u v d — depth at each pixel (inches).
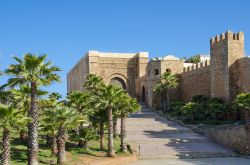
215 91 2353.6
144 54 3282.5
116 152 1483.8
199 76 2647.6
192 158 1472.7
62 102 1258.6
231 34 2235.5
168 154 1503.4
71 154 1338.6
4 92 1077.8
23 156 1170.6
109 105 1400.1
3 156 882.8
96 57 3166.8
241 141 1555.1
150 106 2935.5
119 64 3280.0
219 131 1733.5
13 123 872.9
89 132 1437.0
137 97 3284.9
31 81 979.9
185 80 2874.0
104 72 3230.8
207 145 1685.5
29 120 929.5
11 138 1443.2
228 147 1643.7
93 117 1517.0
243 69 2135.8
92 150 1481.3
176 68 2947.8
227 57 2226.9
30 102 1055.6
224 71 2255.2
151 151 1547.7
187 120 2244.1
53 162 1172.5
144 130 2020.2
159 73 2918.3
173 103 2647.6
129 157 1406.3
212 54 2396.7
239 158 1465.3
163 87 2751.0
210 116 2182.6
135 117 2484.0
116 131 1818.4
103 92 1402.6
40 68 978.7
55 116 1143.0
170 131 1975.9
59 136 1160.2
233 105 2060.8
